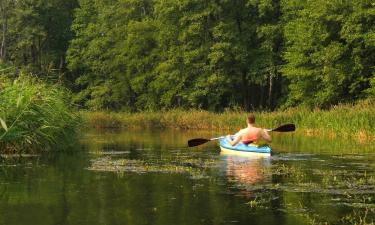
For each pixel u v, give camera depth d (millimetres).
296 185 13344
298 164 17594
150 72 60406
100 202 11227
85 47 67062
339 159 18969
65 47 71562
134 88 59875
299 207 10766
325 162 18062
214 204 11031
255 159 19125
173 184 13500
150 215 10055
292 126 21422
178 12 55500
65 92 26609
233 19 54625
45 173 15445
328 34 44250
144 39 59562
